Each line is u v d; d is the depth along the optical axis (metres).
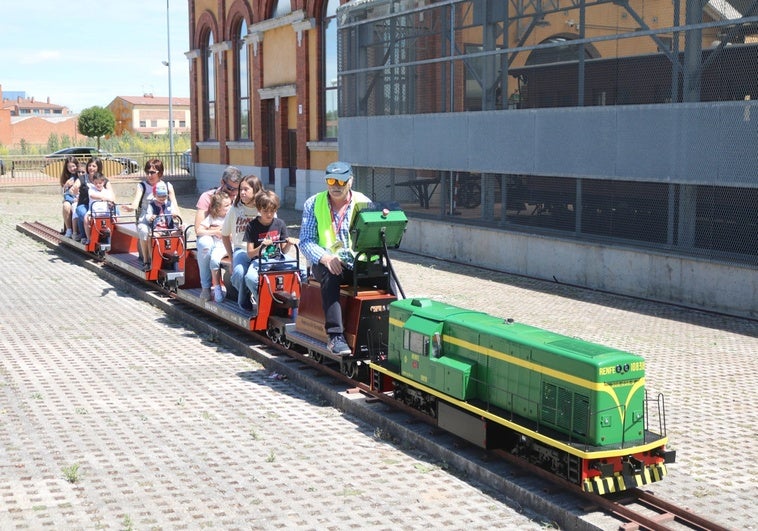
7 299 15.34
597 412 6.32
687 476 7.19
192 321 13.30
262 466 7.46
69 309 14.58
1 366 10.80
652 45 14.49
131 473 7.22
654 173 14.55
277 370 10.64
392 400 8.74
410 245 21.23
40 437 8.13
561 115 16.31
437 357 7.92
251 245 11.22
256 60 33.56
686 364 10.84
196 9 39.44
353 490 6.92
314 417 8.96
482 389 7.50
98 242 18.66
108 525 6.16
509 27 17.50
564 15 16.17
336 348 9.27
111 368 10.80
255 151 34.31
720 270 13.79
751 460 7.59
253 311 11.62
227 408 9.21
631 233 15.35
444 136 19.52
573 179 16.42
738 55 13.09
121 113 131.88
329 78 28.72
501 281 17.11
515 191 17.84
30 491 6.79
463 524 6.32
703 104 13.56
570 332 12.48
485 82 18.25
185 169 43.91
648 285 15.05
